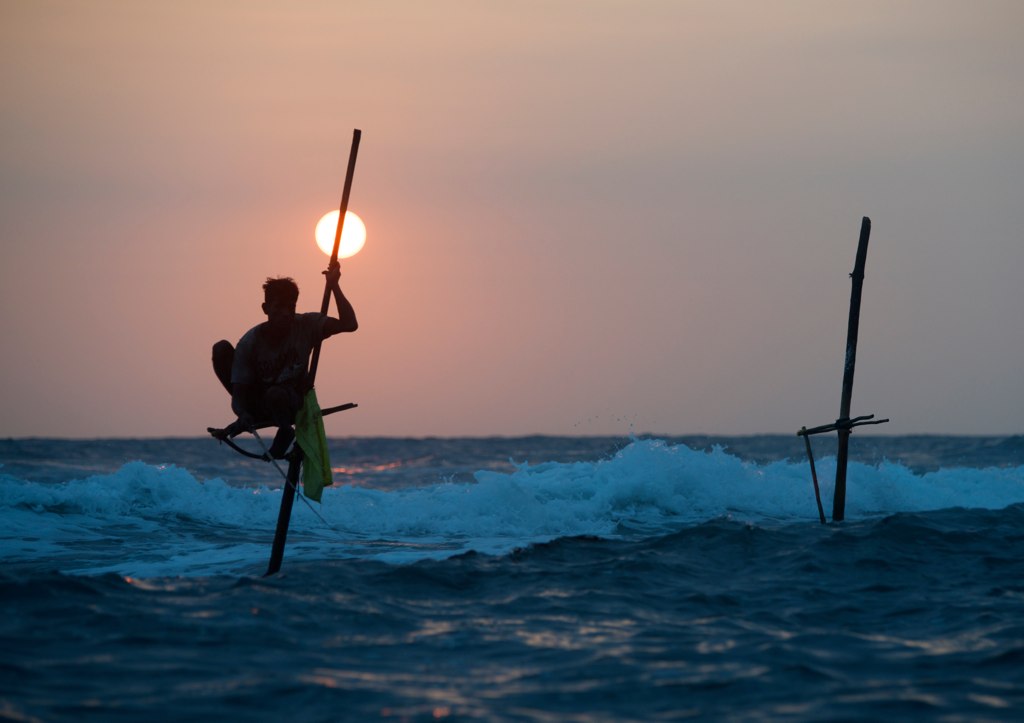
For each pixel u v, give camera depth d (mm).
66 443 133750
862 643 20266
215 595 23375
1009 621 21906
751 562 29297
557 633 21062
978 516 37719
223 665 18031
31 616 20922
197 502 49062
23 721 14719
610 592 25172
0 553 36469
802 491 54375
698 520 48281
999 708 15953
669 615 22906
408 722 15211
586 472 55906
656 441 56531
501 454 137375
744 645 20062
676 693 16797
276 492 52375
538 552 30422
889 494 55094
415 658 19000
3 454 109625
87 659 18156
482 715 15570
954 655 19219
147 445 129250
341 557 34562
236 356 24672
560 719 15469
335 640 20141
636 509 50469
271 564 27031
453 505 47438
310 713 15602
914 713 15727
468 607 23500
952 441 174750
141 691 16422
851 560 29062
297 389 25188
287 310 24719
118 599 22578
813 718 15492
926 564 28875
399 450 154125
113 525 43844
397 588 25125
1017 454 119375
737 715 15672
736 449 138750
